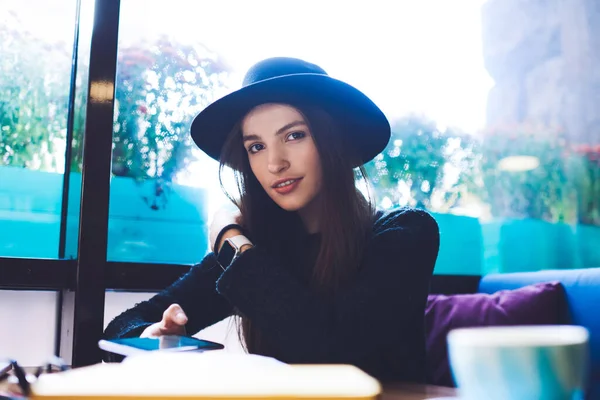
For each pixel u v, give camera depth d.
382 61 2.01
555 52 2.25
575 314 1.65
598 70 2.29
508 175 2.14
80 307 1.47
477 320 1.66
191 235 1.74
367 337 1.00
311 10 1.93
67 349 1.51
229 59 1.83
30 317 1.58
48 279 1.52
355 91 1.23
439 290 1.95
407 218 1.20
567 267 2.17
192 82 1.78
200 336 1.61
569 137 2.23
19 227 1.59
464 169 2.09
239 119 1.29
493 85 2.16
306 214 1.31
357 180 1.35
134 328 1.11
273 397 0.31
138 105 1.70
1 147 1.58
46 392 0.31
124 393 0.31
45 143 1.64
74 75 1.68
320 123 1.22
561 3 2.27
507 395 0.35
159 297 1.31
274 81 1.18
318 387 0.32
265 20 1.88
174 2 1.76
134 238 1.67
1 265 1.47
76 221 1.54
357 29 1.98
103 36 1.56
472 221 2.08
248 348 1.17
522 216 2.14
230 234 1.16
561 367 0.34
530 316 1.65
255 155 1.26
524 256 2.14
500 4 2.19
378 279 1.05
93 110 1.53
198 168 1.77
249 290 1.02
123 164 1.67
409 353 1.16
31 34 1.64
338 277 1.14
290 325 0.98
